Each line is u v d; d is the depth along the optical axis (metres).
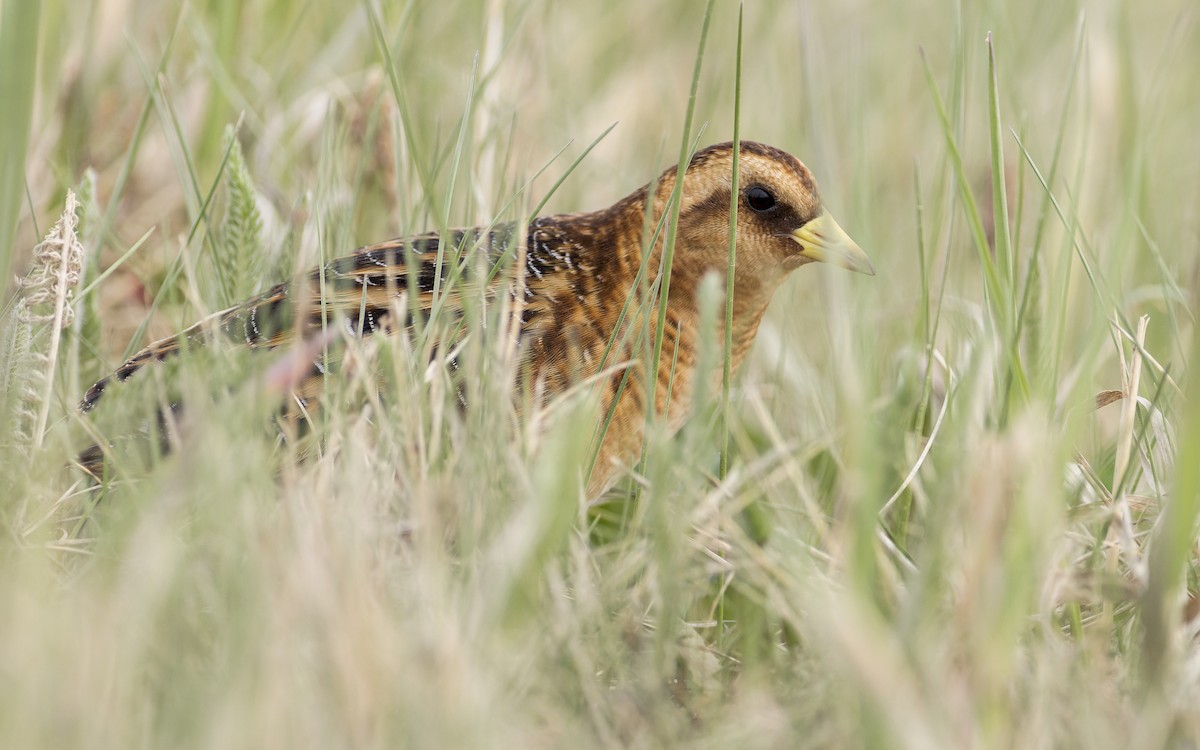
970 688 6.45
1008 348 9.00
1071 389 9.45
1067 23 15.94
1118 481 8.59
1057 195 12.36
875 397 10.80
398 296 9.35
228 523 6.77
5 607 6.22
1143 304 12.39
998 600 6.61
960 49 11.23
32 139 11.86
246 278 10.59
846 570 7.33
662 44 16.27
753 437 11.53
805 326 13.42
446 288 8.73
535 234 10.20
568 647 7.04
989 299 9.76
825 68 15.23
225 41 13.11
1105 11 13.80
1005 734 6.53
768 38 16.05
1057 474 7.55
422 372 8.47
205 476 6.98
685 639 7.52
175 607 6.53
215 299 10.55
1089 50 12.66
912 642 6.52
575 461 7.22
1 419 8.16
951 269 13.29
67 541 7.78
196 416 7.42
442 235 9.18
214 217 12.20
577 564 7.55
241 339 9.36
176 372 8.41
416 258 9.73
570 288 9.95
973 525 6.74
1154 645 6.93
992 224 12.66
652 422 8.74
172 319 11.18
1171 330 11.41
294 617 6.30
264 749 5.71
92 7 13.02
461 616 6.84
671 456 7.76
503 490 7.91
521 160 12.98
